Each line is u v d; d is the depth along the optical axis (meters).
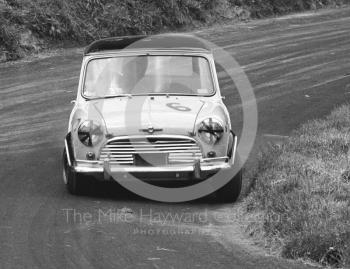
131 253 13.72
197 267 12.92
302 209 15.27
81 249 13.91
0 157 23.09
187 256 13.62
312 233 13.62
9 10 42.56
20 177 20.45
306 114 30.64
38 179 20.23
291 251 13.54
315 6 66.69
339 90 35.59
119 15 48.38
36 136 26.33
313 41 48.50
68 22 44.59
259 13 59.69
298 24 55.97
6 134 26.64
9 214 16.48
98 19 47.22
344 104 31.88
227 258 13.52
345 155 20.16
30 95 33.03
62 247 14.02
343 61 42.66
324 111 31.14
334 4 69.31
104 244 14.27
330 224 14.03
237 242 14.72
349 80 37.88
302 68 40.69
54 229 15.27
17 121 28.72
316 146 21.91
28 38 42.19
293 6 63.62
